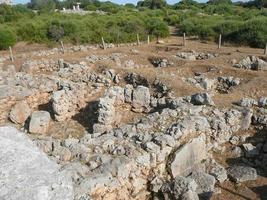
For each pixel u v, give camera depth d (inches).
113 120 557.3
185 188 366.0
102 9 2802.7
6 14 1994.3
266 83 656.4
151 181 392.2
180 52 1011.9
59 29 1443.2
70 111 614.2
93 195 328.5
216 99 571.2
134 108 608.7
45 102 677.9
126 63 916.6
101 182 336.2
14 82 698.2
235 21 1456.7
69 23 1497.3
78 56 1016.9
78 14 2117.4
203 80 700.7
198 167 426.0
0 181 251.6
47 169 273.1
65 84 693.3
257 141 465.1
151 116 493.4
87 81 780.0
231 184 403.5
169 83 681.0
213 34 1344.7
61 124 593.0
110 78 783.1
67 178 274.4
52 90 694.5
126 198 365.4
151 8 2839.6
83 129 574.9
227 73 755.4
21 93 645.9
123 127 467.5
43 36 1455.5
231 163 442.6
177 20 1882.4
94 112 597.3
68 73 818.2
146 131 451.2
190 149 422.3
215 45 1196.5
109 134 453.7
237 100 568.7
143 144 408.8
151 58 948.0
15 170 262.8
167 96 649.0
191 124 448.5
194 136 446.0
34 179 257.1
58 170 279.1
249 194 384.8
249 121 489.1
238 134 483.2
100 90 726.5
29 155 283.6
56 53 1108.5
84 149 399.2
